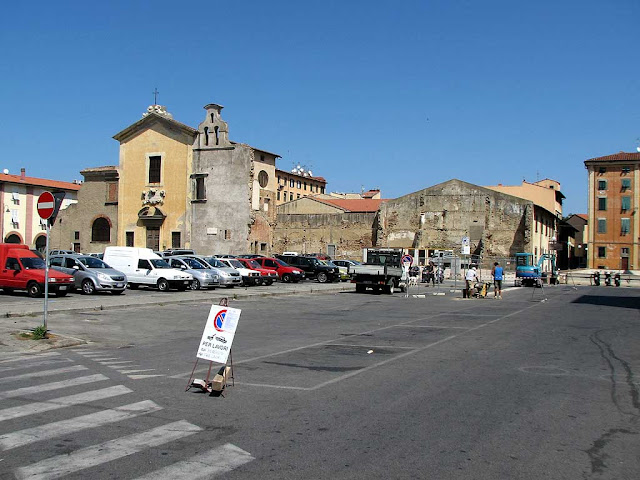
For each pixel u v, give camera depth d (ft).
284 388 30.68
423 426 23.88
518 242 216.95
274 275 129.59
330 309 81.41
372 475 18.42
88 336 50.01
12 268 83.56
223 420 24.43
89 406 26.30
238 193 172.24
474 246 221.46
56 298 82.07
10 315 60.08
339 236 233.35
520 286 171.73
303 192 339.98
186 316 66.95
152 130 181.37
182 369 35.55
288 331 55.72
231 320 29.84
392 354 42.32
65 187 265.34
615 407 27.63
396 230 230.27
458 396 29.25
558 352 44.37
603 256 267.59
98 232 188.75
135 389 29.86
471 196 223.51
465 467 19.29
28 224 246.88
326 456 20.10
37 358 39.17
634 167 264.31
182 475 18.15
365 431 23.08
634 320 71.31
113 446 20.83
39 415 24.71
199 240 175.11
